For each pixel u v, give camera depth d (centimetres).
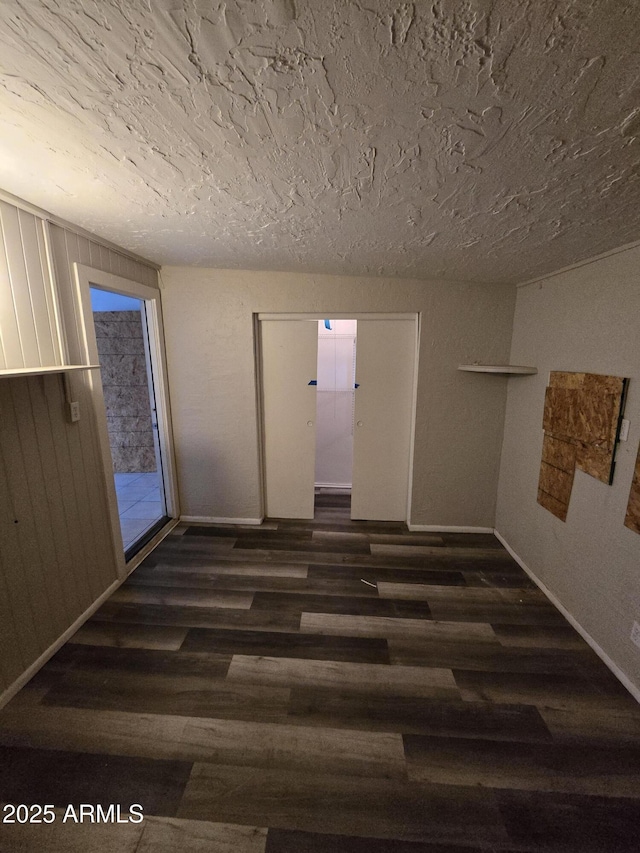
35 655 167
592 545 186
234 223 168
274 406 315
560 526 212
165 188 133
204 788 123
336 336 392
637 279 160
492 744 138
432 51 66
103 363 428
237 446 308
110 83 78
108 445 218
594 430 184
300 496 330
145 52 69
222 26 62
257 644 186
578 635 194
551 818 116
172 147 104
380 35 63
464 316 277
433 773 128
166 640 187
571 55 65
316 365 304
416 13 59
